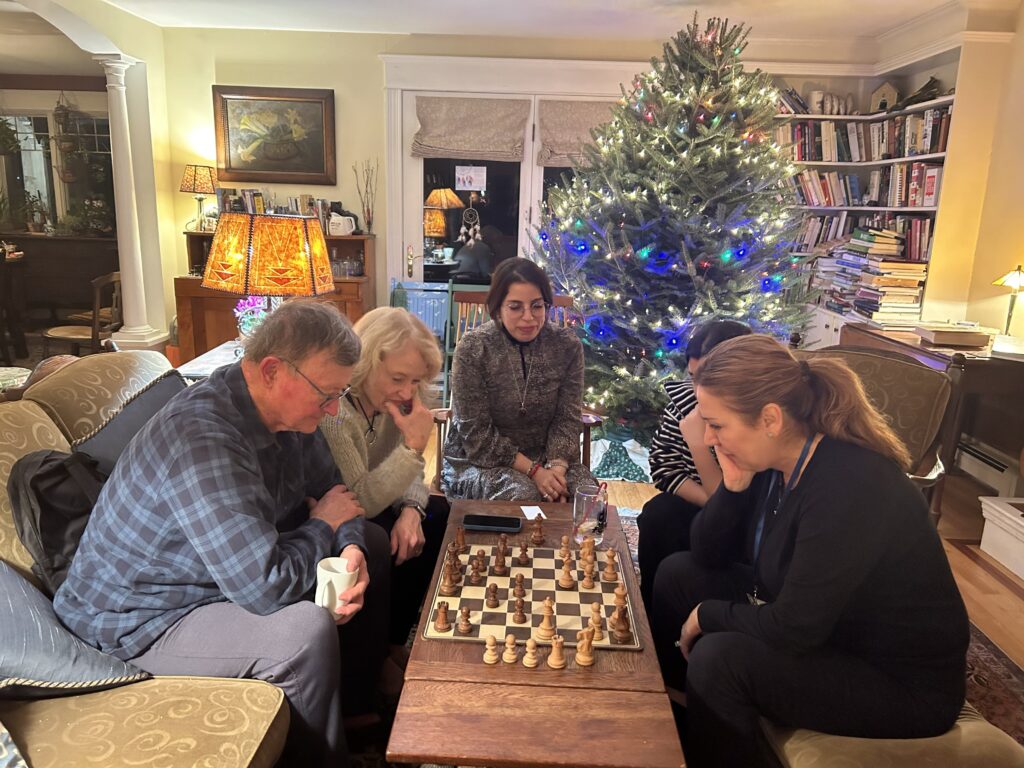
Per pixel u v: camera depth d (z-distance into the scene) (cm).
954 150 379
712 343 186
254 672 130
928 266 395
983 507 289
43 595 136
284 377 136
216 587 139
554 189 399
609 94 478
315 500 167
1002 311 368
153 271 492
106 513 133
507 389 233
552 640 133
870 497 119
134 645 134
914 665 123
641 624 143
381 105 484
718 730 129
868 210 461
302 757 132
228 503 128
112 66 447
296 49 476
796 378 126
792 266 371
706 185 331
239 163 489
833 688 123
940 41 384
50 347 623
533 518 191
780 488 146
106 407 177
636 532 290
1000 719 187
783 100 457
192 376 255
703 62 328
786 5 383
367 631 162
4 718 116
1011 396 328
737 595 164
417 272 506
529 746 110
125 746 111
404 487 183
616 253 344
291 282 231
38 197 687
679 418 200
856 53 458
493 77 476
